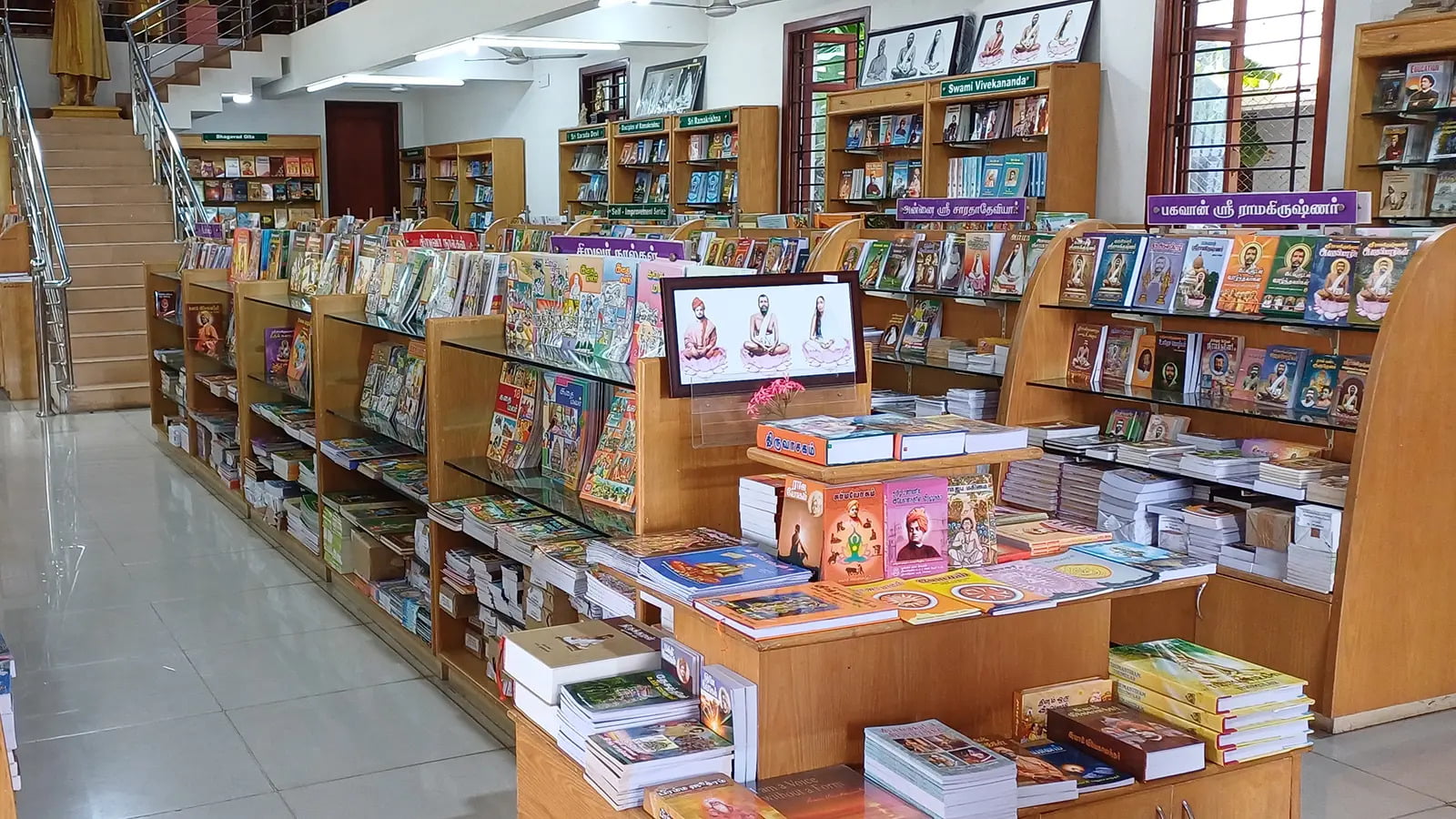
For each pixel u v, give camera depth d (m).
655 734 2.38
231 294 7.85
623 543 2.74
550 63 15.28
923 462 2.50
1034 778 2.29
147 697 4.37
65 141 13.43
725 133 11.66
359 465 5.19
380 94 18.69
